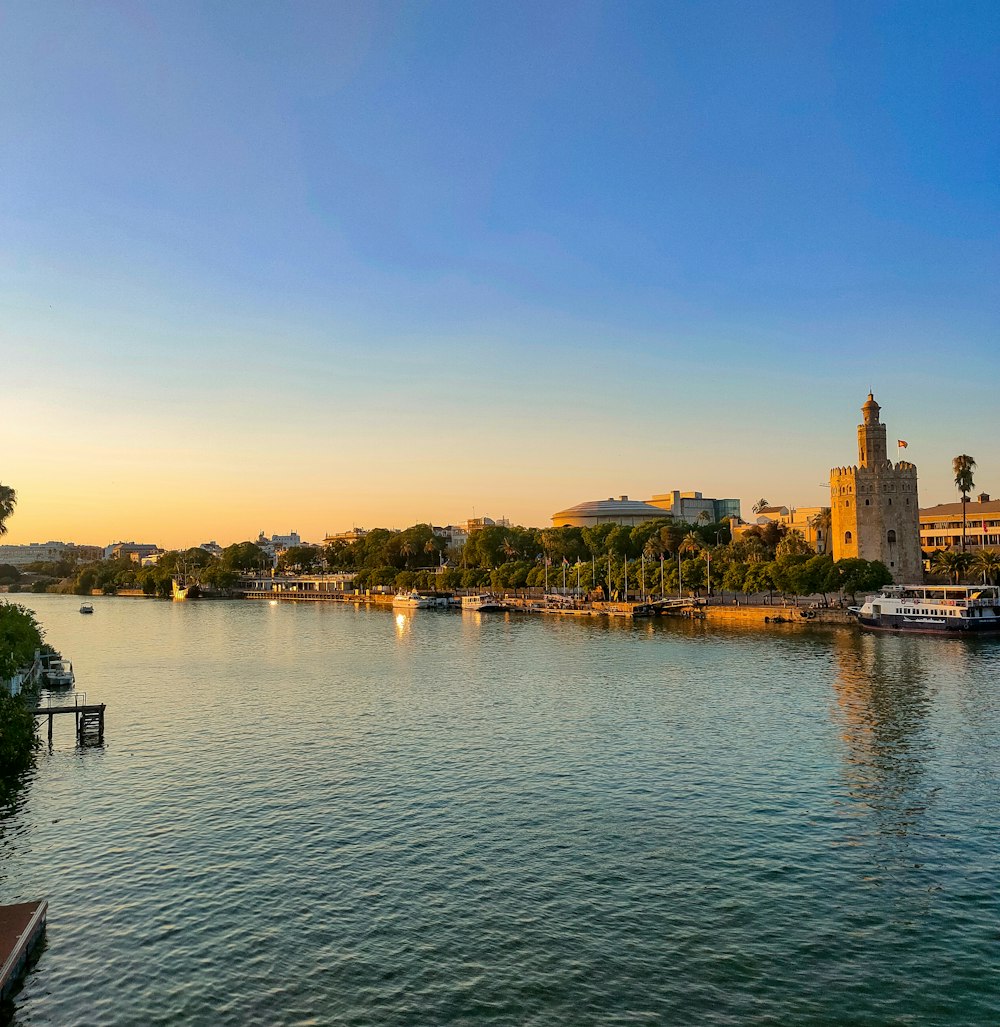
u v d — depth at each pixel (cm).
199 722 8488
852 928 3909
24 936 3681
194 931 3934
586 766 6569
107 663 13612
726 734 7556
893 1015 3253
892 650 13062
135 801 5831
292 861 4722
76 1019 3269
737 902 4175
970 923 3947
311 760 6869
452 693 10081
